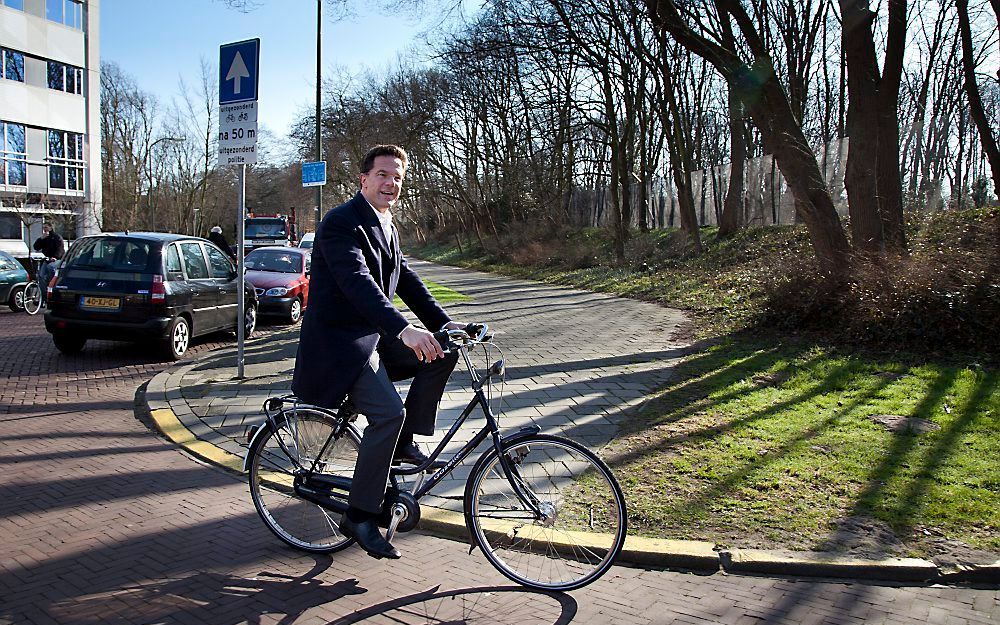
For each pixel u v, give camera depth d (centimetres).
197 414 655
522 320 1316
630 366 859
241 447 564
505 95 3659
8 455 540
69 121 3466
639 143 3127
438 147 4344
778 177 2327
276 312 1342
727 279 1599
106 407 699
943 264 912
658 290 1727
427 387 353
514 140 3847
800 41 2272
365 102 3978
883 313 898
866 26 1088
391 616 321
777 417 619
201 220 5150
